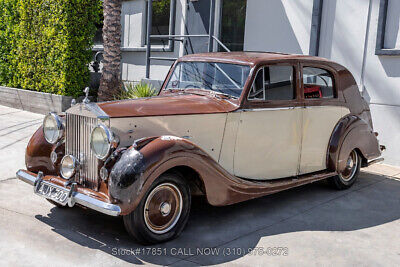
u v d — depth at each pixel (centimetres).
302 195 550
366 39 734
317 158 534
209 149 431
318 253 375
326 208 499
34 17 1062
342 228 437
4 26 1180
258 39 891
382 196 553
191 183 417
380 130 731
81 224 419
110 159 364
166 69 1103
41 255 348
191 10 1024
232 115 439
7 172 578
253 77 451
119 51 944
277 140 482
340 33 766
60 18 996
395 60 702
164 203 379
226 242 392
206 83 484
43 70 1066
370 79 736
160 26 1123
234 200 425
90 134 378
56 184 391
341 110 555
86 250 362
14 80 1169
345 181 573
